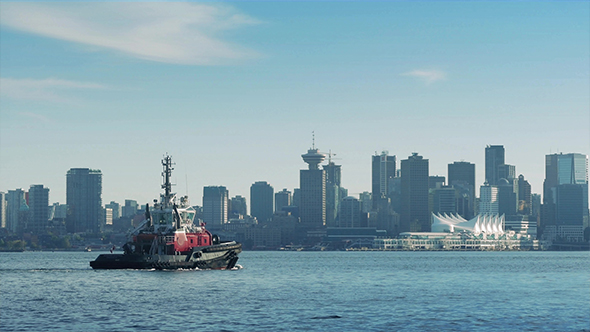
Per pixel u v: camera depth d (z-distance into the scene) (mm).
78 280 166500
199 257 185000
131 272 180750
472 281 197750
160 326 103625
